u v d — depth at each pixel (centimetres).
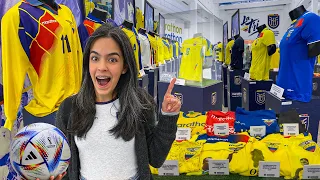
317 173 213
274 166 216
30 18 190
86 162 111
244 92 519
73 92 215
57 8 214
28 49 190
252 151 225
